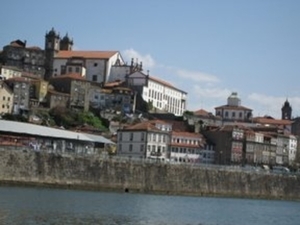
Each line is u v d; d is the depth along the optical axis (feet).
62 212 323.98
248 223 376.27
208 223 350.23
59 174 531.09
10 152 504.84
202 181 647.97
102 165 561.84
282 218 438.81
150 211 386.11
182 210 422.82
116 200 452.35
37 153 519.60
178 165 627.05
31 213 304.09
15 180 504.43
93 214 330.75
